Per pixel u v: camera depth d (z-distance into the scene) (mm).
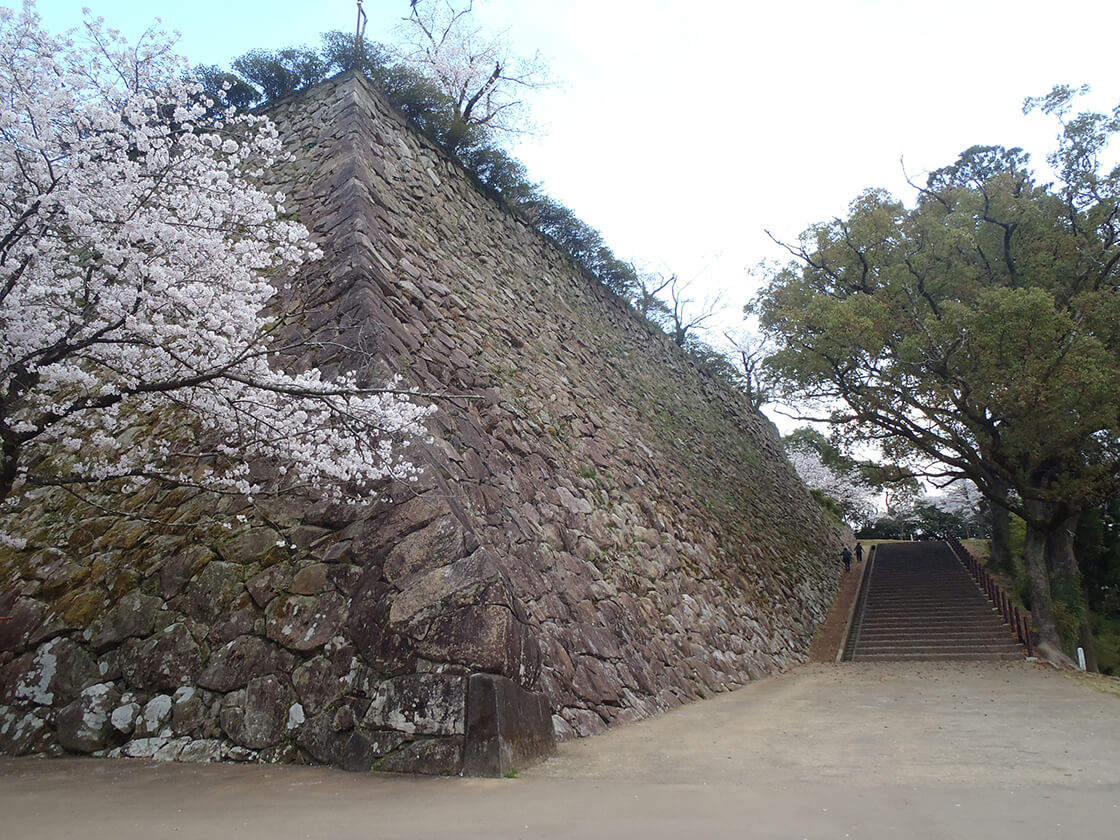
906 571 27109
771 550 20125
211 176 6379
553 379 13414
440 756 5328
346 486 7180
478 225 15016
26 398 6129
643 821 3982
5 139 5191
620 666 9008
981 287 16688
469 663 5672
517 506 9250
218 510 7648
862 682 12508
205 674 6469
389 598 6250
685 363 25234
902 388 16547
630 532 12102
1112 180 15969
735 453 24000
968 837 3621
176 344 6035
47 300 5617
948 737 6871
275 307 9773
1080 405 14047
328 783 5035
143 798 4691
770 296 19516
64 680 6836
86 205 5492
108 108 5711
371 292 9312
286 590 6715
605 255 20938
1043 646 15844
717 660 12141
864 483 19750
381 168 12297
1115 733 6977
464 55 21188
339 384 6941
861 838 3629
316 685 6039
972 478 18062
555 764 5734
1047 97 16234
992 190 17453
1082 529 19906
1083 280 16469
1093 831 3709
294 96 13961
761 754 6160
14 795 4832
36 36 5172
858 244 17781
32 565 8039
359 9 14867
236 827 3916
